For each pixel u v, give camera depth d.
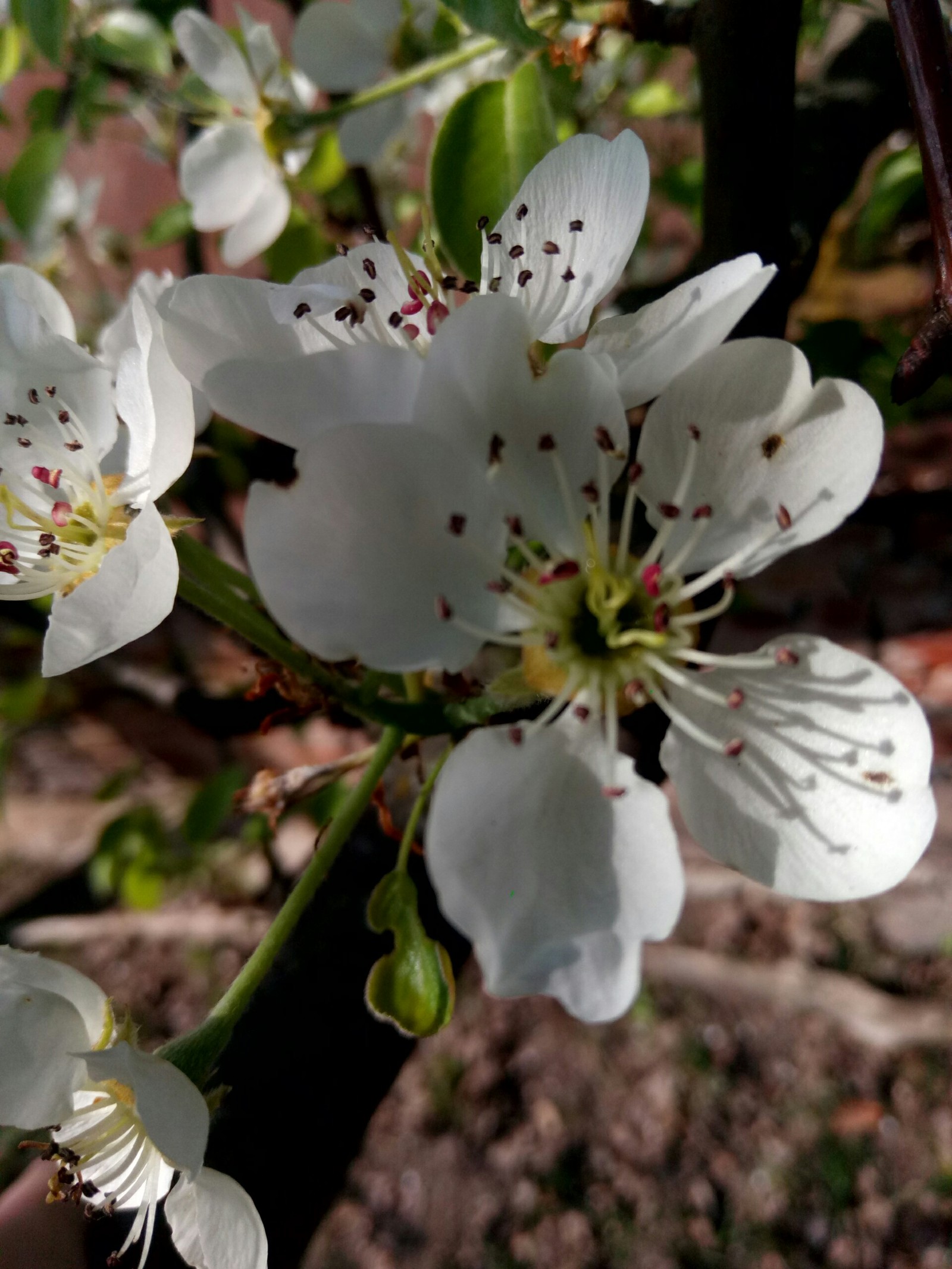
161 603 0.05
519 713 0.05
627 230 0.05
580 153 0.05
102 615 0.05
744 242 0.06
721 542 0.05
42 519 0.06
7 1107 0.05
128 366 0.06
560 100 0.10
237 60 0.09
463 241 0.07
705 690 0.05
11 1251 0.06
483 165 0.07
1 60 0.11
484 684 0.05
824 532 0.05
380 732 0.09
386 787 0.08
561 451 0.05
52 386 0.06
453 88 0.10
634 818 0.05
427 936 0.05
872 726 0.05
